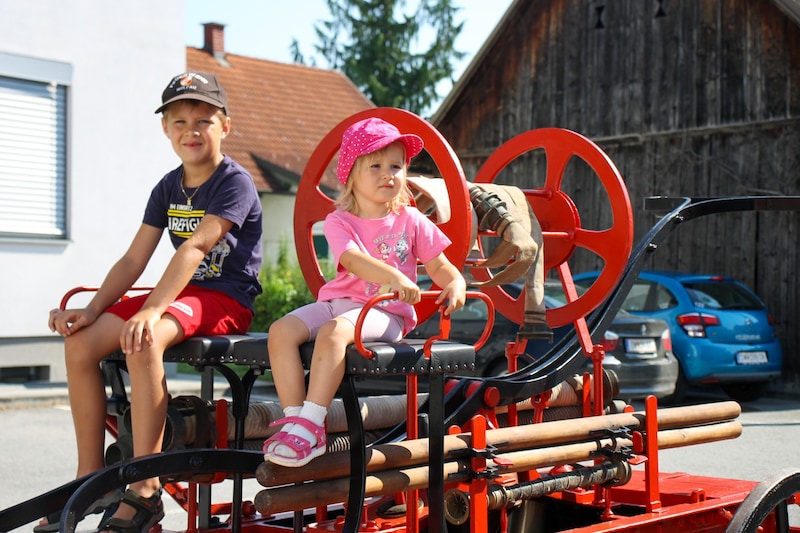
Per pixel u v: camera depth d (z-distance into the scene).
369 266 2.98
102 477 2.74
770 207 4.64
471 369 3.04
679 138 15.52
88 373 3.29
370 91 38.34
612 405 4.38
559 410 4.34
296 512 3.35
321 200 4.18
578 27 16.80
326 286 3.16
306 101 28.38
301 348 2.98
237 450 3.04
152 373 3.11
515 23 17.41
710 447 8.37
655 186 15.77
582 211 16.38
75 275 12.25
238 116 26.44
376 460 2.91
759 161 14.66
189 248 3.34
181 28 13.25
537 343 9.55
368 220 3.20
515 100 17.55
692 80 15.40
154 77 13.00
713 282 11.84
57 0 12.05
